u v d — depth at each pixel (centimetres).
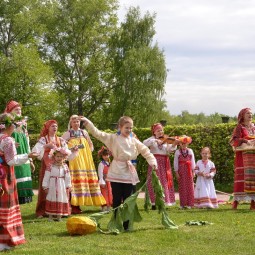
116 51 4309
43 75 3916
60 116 4678
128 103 4072
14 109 954
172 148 1097
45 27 4347
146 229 765
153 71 4097
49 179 905
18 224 651
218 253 600
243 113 1029
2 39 4284
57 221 892
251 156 1010
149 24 4247
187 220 862
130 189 776
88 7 4494
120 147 766
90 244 658
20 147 969
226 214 940
